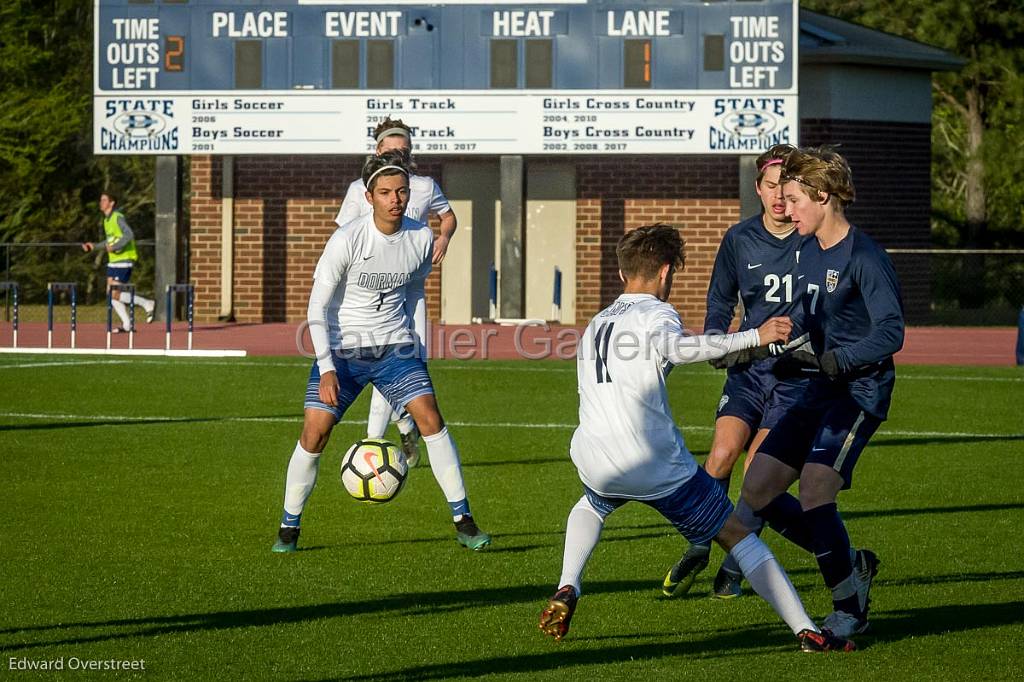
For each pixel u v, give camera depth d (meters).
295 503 29.73
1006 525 32.97
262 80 97.44
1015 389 64.44
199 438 47.28
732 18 95.88
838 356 22.45
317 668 21.16
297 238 106.38
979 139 144.75
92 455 43.44
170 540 30.84
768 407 26.55
